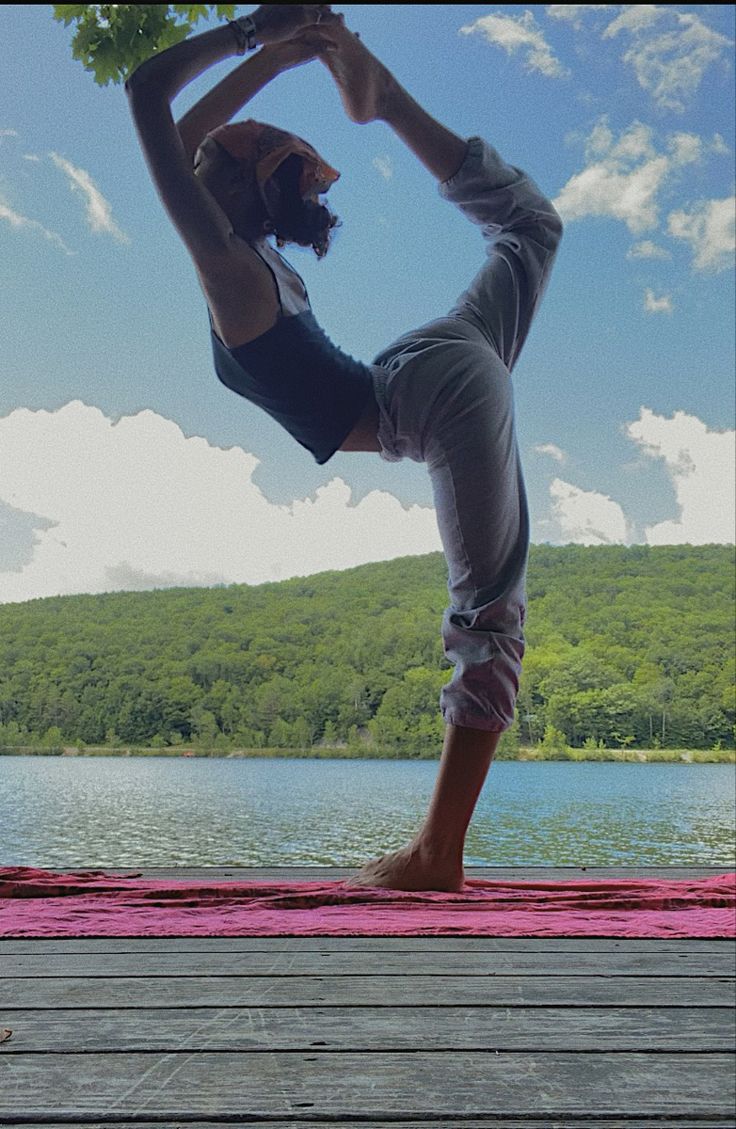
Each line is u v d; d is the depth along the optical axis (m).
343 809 17.09
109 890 1.89
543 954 1.35
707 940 1.47
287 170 1.51
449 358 1.61
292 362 1.52
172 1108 0.76
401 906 1.71
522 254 1.82
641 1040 0.95
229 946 1.39
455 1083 0.82
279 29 1.50
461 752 1.76
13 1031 0.96
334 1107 0.77
